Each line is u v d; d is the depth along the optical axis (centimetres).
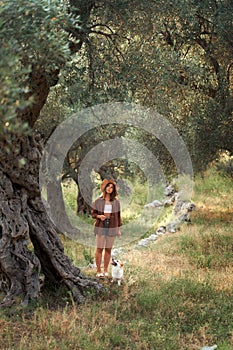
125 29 988
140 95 1064
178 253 1239
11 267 824
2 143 801
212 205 2006
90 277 928
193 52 1652
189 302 831
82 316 777
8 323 746
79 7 877
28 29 570
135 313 801
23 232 833
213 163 1820
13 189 848
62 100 1130
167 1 963
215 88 1631
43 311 778
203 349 679
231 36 1468
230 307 822
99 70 975
